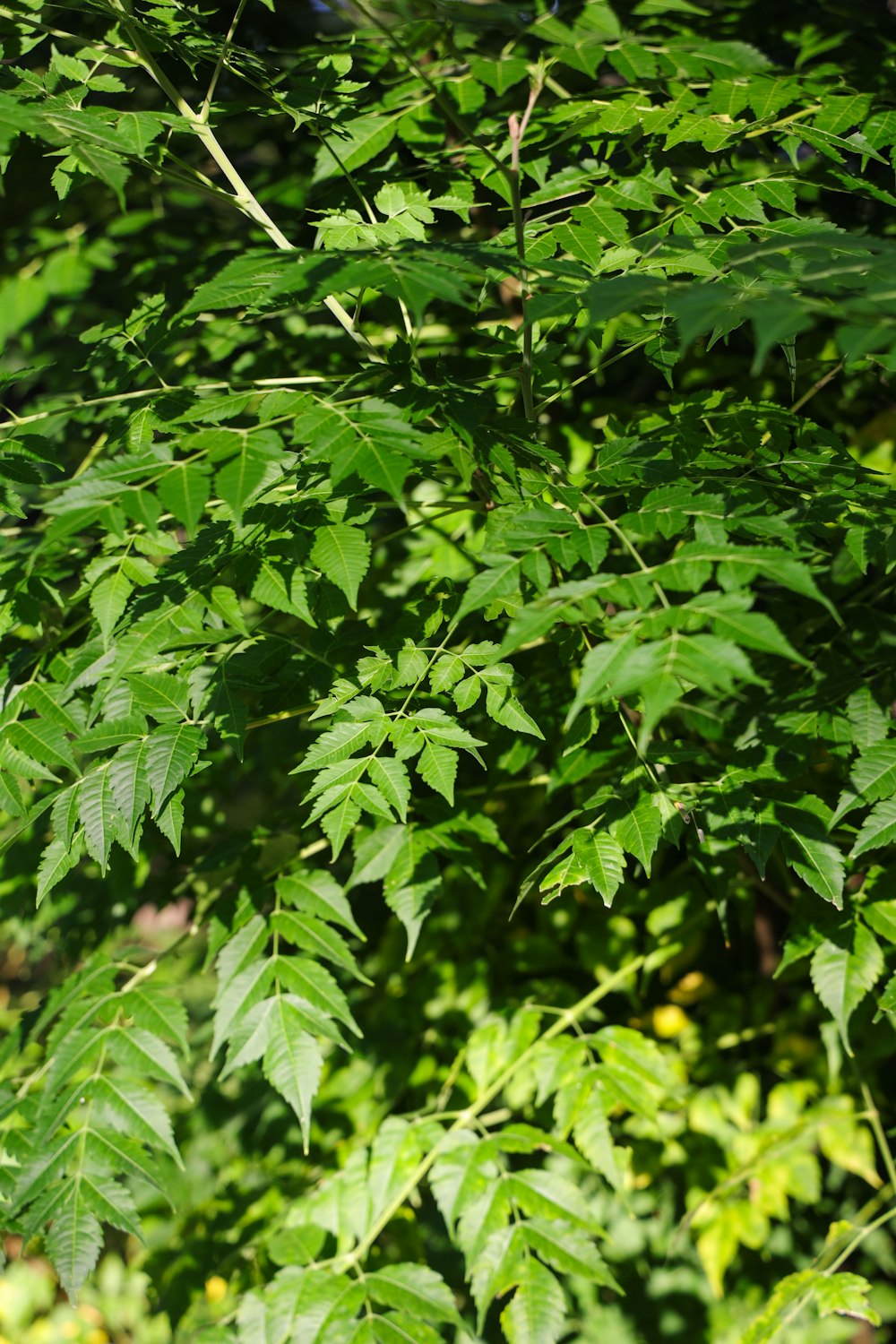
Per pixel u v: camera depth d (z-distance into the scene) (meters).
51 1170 2.07
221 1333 2.15
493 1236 2.14
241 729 1.74
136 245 3.26
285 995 2.04
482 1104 2.48
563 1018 2.67
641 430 2.23
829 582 2.50
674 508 1.54
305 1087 1.96
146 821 3.01
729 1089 2.84
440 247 1.56
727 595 1.26
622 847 1.74
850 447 2.89
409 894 2.09
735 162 2.39
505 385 2.82
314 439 1.47
